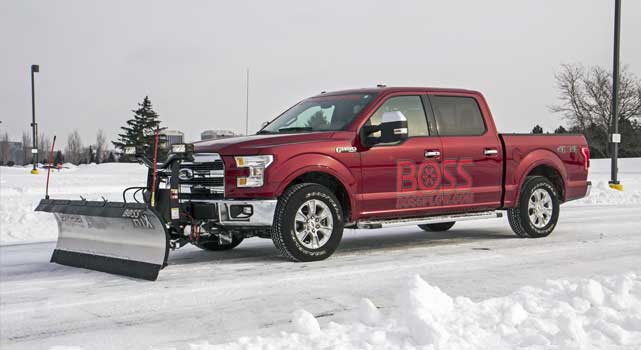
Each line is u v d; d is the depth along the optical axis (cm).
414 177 785
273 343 394
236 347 388
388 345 384
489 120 870
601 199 1750
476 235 978
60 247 755
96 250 702
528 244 858
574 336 388
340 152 733
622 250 796
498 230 1041
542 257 747
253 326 460
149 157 718
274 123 842
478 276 632
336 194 764
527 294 489
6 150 8869
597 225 1088
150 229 632
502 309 437
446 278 622
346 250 824
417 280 458
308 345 390
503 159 871
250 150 691
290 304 522
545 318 436
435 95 827
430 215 820
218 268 697
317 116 802
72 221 722
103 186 2211
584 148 970
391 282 606
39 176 3103
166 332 449
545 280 572
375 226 753
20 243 1004
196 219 705
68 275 676
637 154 4859
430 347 373
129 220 648
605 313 437
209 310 509
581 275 634
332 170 726
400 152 774
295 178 729
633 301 468
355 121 757
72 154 9069
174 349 391
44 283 631
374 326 430
